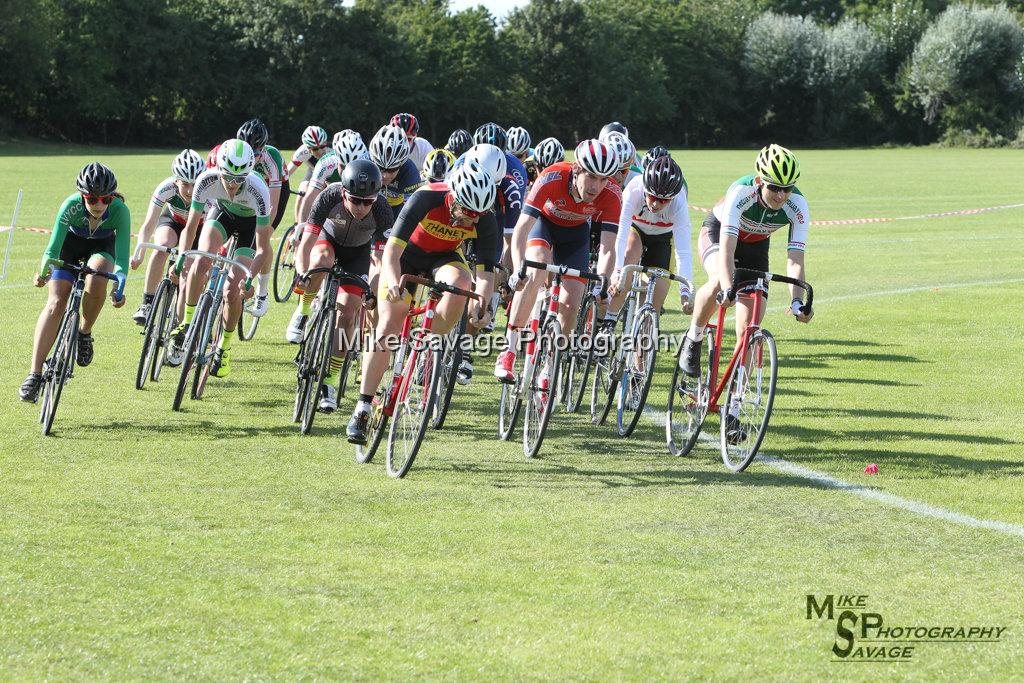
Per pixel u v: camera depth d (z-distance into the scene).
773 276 8.95
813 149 106.75
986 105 102.69
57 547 6.76
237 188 11.49
